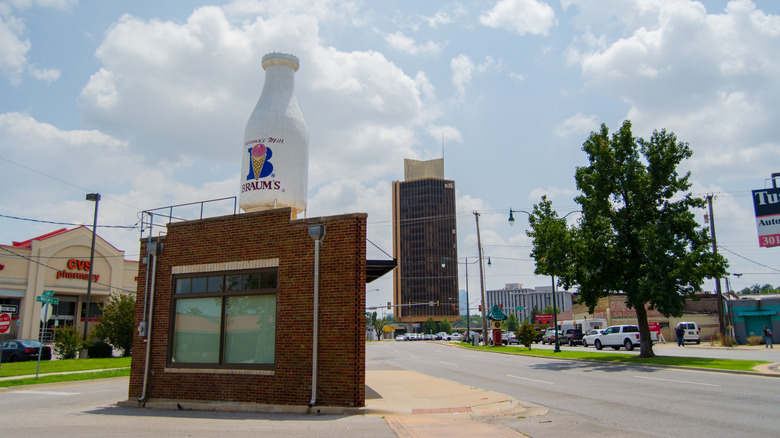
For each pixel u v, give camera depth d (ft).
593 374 73.00
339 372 41.34
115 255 186.39
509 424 36.01
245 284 46.52
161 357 48.88
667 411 39.65
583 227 99.96
